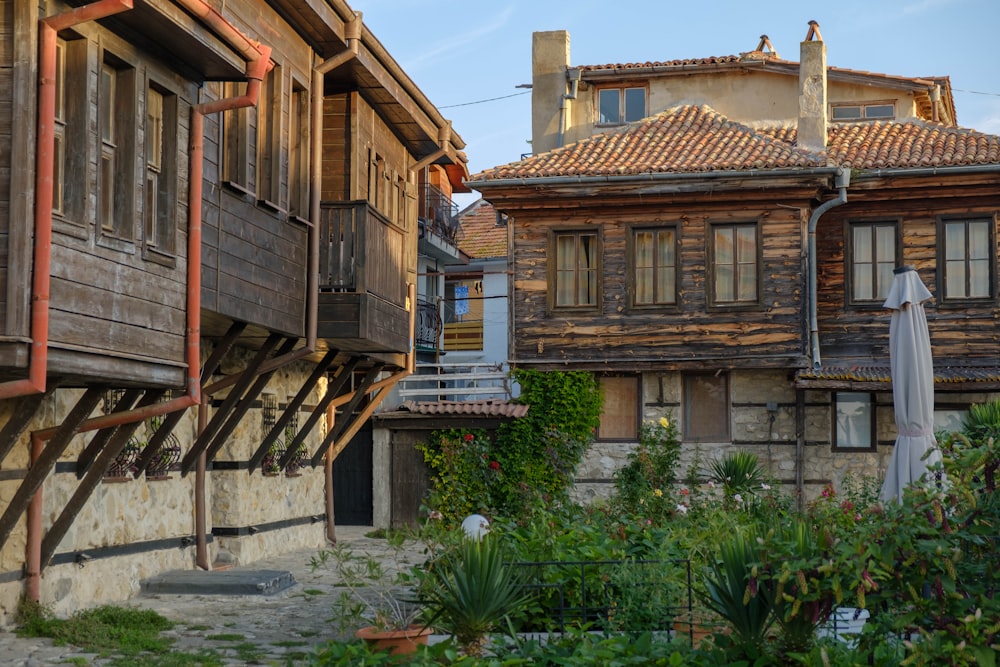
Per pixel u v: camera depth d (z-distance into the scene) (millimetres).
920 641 6910
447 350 36344
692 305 22453
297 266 14273
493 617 8656
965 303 22000
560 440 22672
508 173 22781
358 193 16844
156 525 14008
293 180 14484
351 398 20219
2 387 8273
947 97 28312
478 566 8648
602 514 13867
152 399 11508
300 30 14539
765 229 22281
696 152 22922
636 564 10078
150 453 13242
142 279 9961
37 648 10055
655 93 26469
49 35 8570
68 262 8867
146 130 10117
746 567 7441
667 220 22672
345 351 17719
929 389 14391
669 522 14320
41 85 8500
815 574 7113
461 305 36531
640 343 22578
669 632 9273
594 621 10250
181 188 10750
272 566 16438
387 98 17312
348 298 15305
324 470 20609
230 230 12484
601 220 22953
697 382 22828
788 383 22391
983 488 7137
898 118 25844
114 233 9719
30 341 8297
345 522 24625
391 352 18000
